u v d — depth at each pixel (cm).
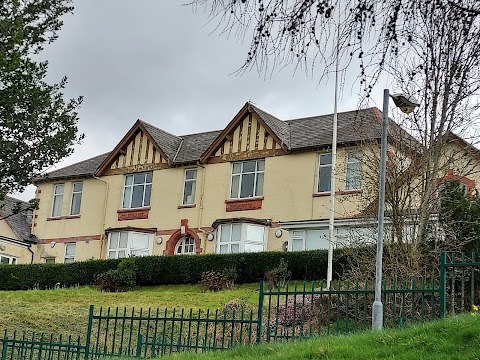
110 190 3638
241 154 3238
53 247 3753
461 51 600
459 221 1631
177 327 1802
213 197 3269
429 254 1566
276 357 938
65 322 1975
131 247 3378
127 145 3653
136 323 1902
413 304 1063
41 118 1539
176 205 3378
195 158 3384
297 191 3011
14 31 1447
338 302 1108
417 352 845
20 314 2047
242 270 2706
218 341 1583
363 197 2136
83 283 3061
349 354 890
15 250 3738
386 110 1216
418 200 1867
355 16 571
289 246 2902
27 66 1519
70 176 3778
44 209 3859
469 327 873
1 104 1460
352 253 1817
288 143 3119
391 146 1970
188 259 2838
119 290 2822
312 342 986
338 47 584
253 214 3116
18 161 1517
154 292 2645
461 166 2048
